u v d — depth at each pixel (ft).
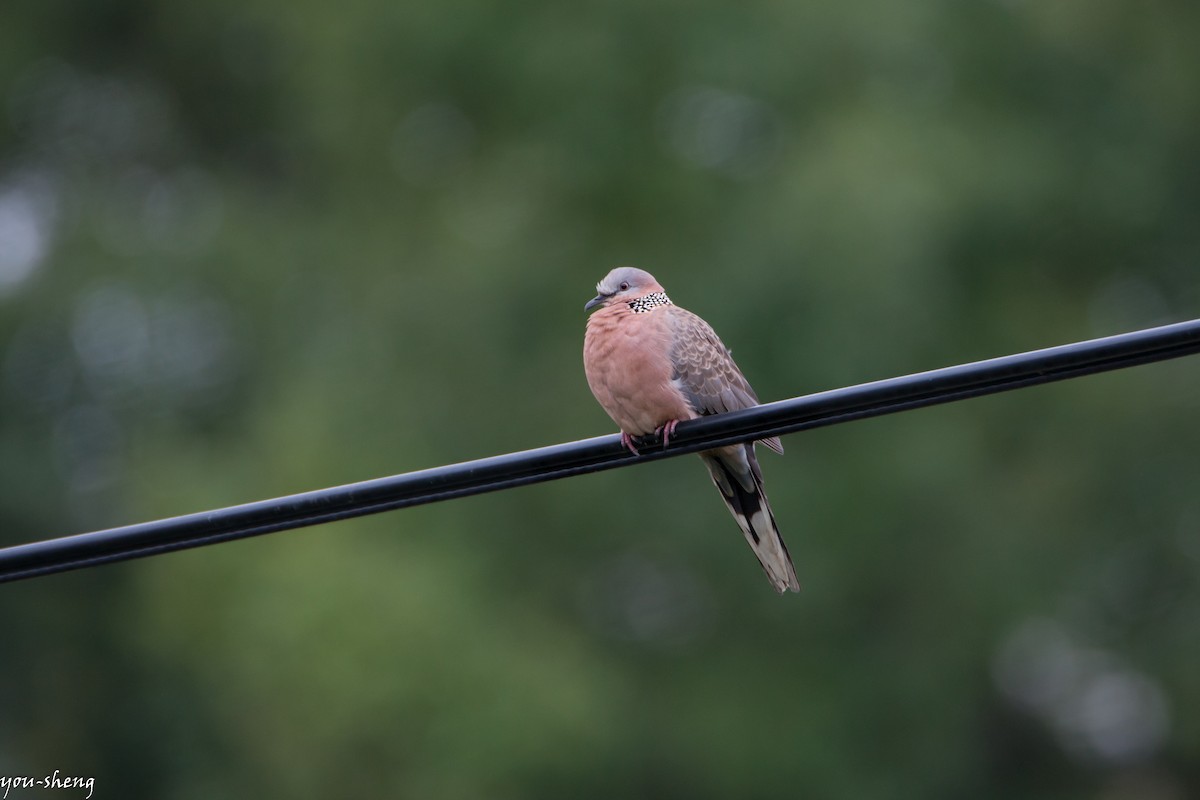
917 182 51.19
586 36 57.21
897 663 54.08
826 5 56.70
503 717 48.42
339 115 63.36
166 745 62.28
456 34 58.80
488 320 56.08
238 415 66.03
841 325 49.96
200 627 52.01
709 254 55.16
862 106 55.47
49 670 63.72
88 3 75.15
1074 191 59.67
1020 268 59.72
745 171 57.82
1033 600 55.01
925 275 51.62
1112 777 65.77
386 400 54.95
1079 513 57.41
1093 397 58.34
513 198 59.06
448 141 63.62
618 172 57.82
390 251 61.26
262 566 50.24
